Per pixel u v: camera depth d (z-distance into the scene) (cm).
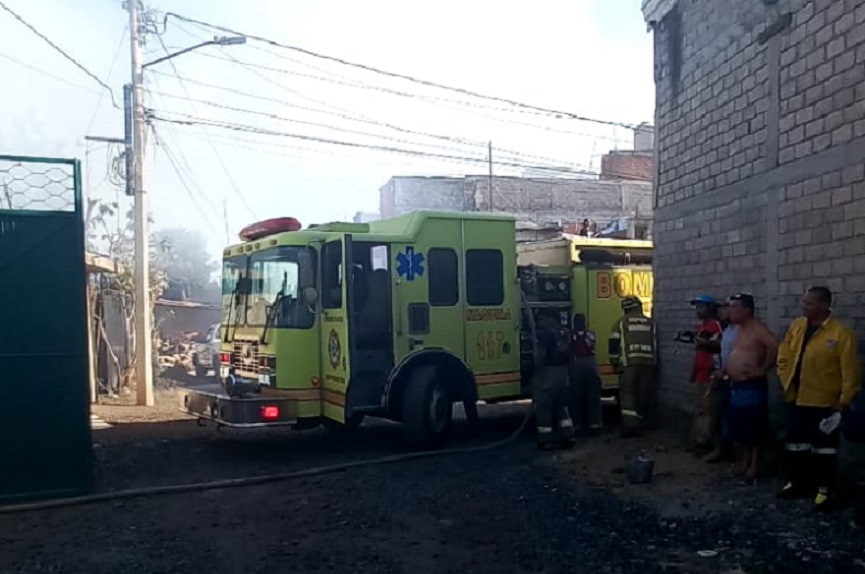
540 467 904
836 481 666
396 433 1182
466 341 1077
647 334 1066
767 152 863
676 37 1079
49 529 670
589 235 1972
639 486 786
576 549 594
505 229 1127
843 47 738
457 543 617
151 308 2050
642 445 998
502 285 1120
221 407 968
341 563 575
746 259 906
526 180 3591
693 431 970
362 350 997
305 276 983
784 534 606
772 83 852
